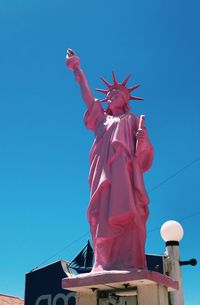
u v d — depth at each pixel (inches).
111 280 630.5
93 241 727.1
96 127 834.2
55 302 1233.4
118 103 843.4
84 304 685.3
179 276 851.4
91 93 857.5
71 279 665.0
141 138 753.6
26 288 1285.7
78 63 882.8
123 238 695.1
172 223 880.3
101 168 757.3
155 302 633.6
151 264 1064.8
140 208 717.9
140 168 759.1
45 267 1289.4
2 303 1614.2
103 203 722.8
